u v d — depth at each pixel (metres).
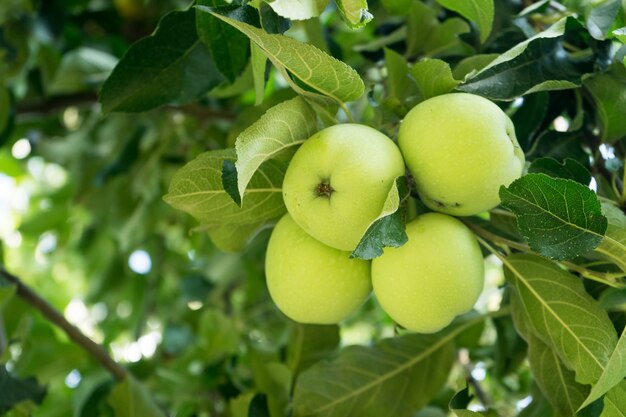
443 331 0.73
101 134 1.23
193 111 1.08
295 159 0.55
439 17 0.79
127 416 0.84
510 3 0.73
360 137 0.54
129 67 0.68
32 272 1.71
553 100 0.70
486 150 0.54
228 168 0.55
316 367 0.72
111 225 1.28
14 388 0.80
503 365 0.78
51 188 1.62
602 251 0.57
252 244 1.07
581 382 0.57
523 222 0.54
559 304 0.58
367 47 0.81
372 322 1.43
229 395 0.87
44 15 1.05
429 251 0.55
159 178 1.19
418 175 0.55
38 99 1.12
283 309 0.59
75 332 0.87
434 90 0.59
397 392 0.72
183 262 1.43
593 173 0.67
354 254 0.50
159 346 1.12
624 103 0.64
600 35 0.62
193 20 0.68
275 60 0.54
